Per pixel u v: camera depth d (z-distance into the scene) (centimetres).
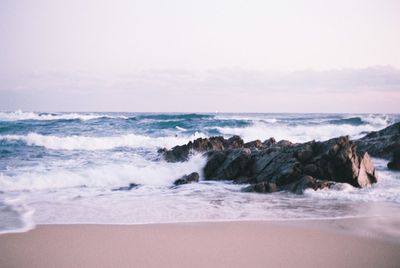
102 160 1961
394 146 1998
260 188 1350
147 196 1276
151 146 2580
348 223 909
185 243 760
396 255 698
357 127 4253
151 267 639
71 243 756
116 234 817
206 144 1973
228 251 716
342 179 1405
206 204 1136
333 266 647
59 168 1703
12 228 853
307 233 829
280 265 651
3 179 1451
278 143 1939
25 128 3775
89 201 1178
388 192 1288
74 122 4394
